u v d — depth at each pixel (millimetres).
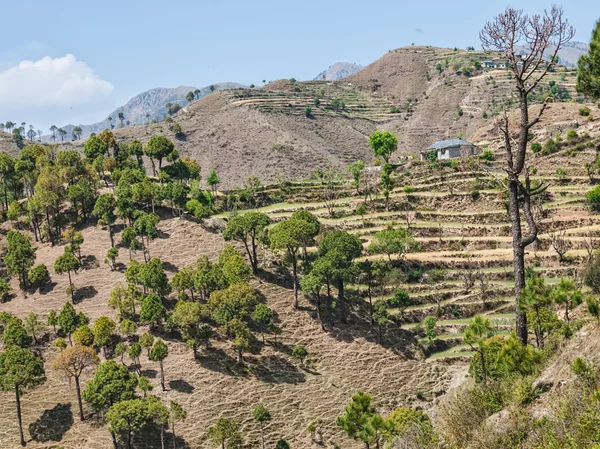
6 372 89438
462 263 136625
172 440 90688
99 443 88875
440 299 128250
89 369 104438
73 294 124188
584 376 27734
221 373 106125
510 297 125688
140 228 138500
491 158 179375
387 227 150875
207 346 112188
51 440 89438
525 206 40562
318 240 145750
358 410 66438
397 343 119188
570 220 144875
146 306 111500
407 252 142875
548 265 129500
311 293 131250
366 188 169875
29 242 135875
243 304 113312
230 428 87250
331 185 175125
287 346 116062
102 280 128875
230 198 168500
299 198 174250
